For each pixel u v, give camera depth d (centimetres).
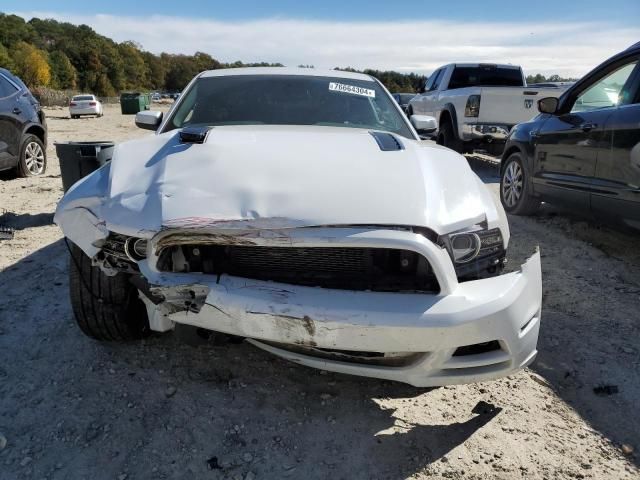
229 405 259
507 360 229
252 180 241
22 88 846
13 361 289
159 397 262
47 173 888
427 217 226
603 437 249
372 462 228
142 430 240
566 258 484
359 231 216
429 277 224
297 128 338
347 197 230
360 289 225
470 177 280
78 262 270
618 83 489
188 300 222
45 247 473
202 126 353
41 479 211
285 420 251
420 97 1201
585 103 530
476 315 214
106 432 238
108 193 248
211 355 299
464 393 279
